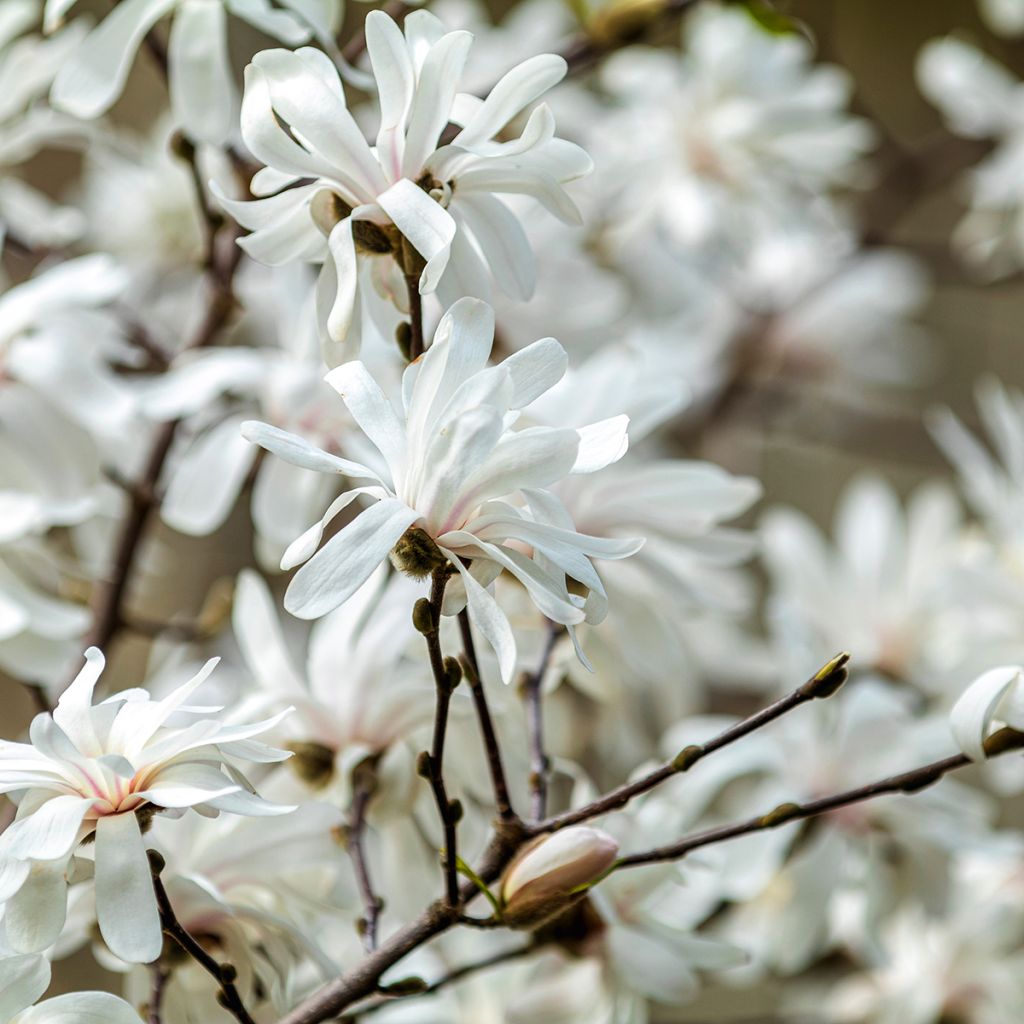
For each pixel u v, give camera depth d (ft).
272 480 4.32
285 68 3.65
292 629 6.17
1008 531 5.25
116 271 4.38
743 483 4.17
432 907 3.74
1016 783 5.80
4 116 4.55
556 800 5.08
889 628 5.65
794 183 6.63
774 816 3.76
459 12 6.43
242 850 3.93
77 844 3.58
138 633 4.55
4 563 4.32
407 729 4.02
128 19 4.19
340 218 3.67
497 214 3.71
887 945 5.42
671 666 4.22
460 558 3.54
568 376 4.19
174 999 3.89
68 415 4.35
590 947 4.06
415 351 3.67
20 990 3.63
